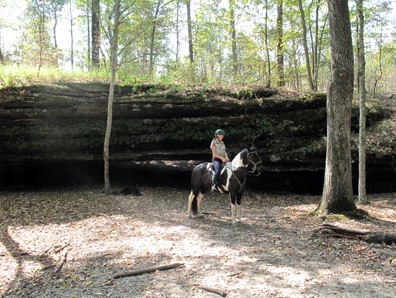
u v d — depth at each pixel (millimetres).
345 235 8078
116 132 13859
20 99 12703
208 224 9609
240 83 16484
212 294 5559
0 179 14164
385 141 13891
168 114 13914
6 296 5773
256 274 6234
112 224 9523
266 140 14234
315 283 5840
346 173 10047
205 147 14305
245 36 18000
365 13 16328
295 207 11922
